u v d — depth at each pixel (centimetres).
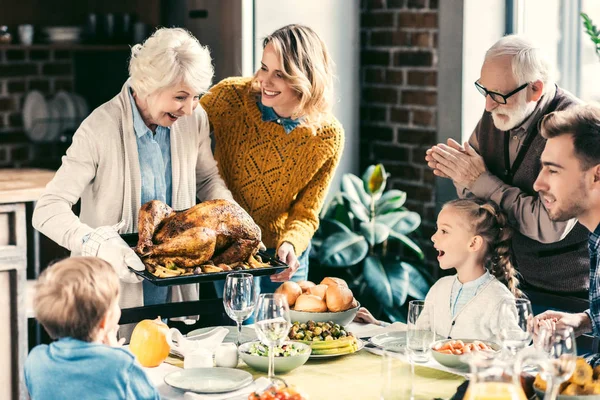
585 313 248
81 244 261
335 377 224
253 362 226
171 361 238
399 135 450
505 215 275
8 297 342
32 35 510
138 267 252
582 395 196
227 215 267
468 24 403
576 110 235
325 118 303
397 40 444
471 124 412
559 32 410
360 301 414
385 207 425
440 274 434
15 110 541
